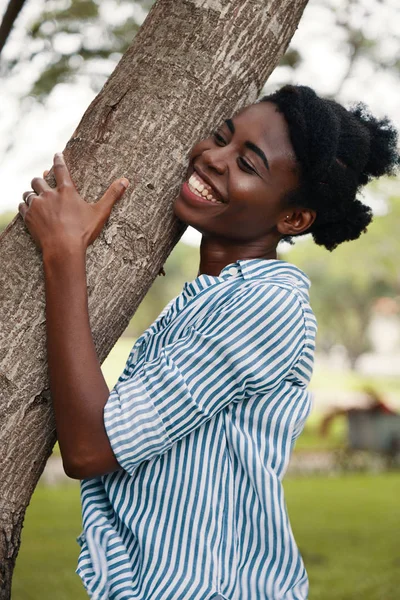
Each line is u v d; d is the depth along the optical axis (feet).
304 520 28.14
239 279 5.95
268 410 5.65
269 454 5.59
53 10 13.23
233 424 5.59
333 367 129.18
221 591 5.31
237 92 6.33
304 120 5.80
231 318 5.49
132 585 5.33
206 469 5.49
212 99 6.22
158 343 5.95
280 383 5.72
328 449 54.29
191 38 6.22
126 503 5.52
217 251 6.26
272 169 5.82
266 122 5.85
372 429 50.34
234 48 6.26
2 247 5.93
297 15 6.60
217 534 5.40
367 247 65.10
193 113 6.17
